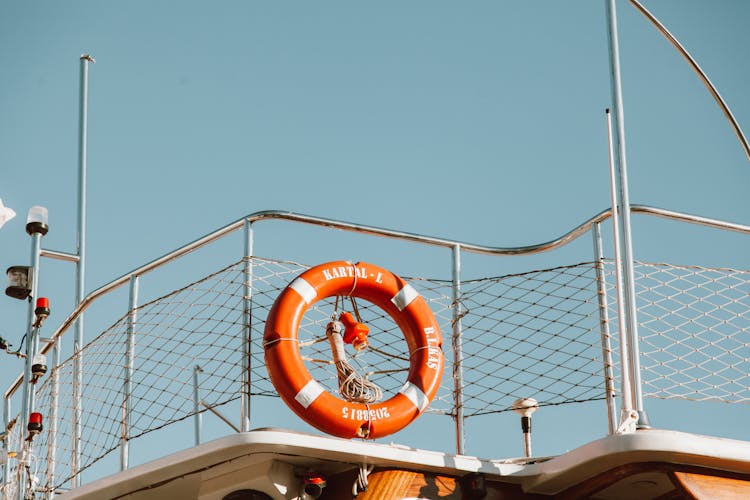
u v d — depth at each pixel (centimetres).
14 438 1024
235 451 723
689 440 707
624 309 774
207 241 855
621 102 823
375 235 860
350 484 751
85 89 1170
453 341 839
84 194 1121
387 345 845
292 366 775
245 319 796
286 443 713
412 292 837
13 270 1027
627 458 718
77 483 863
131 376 844
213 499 753
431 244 866
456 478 760
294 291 808
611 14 845
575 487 758
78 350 981
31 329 1016
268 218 841
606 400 787
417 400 792
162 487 774
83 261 1083
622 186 800
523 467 760
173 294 838
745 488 725
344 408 771
